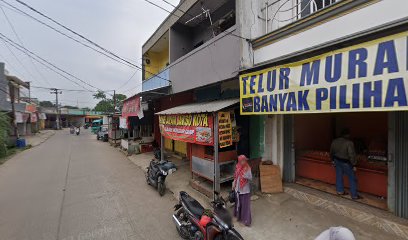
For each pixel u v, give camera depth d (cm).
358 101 343
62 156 1387
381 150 523
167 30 1067
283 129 655
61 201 628
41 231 466
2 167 1087
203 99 966
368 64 332
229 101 639
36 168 1054
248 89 546
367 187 536
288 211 515
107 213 546
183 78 870
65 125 6000
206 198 610
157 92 1008
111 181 823
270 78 489
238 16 582
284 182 654
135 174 927
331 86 378
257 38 572
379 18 356
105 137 2364
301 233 427
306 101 418
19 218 526
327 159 619
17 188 749
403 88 297
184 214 472
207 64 719
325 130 778
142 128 1602
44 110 4941
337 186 544
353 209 467
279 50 523
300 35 474
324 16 427
